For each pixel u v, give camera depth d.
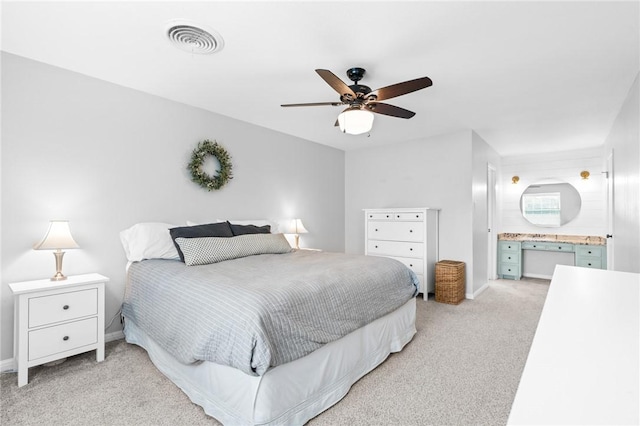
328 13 1.93
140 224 2.95
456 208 4.52
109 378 2.22
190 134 3.50
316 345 1.85
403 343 2.77
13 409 1.88
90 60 2.53
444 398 2.03
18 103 2.46
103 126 2.89
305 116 3.87
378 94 2.39
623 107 3.34
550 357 0.61
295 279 2.13
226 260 2.85
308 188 5.02
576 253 4.98
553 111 3.61
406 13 1.92
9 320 2.39
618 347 0.65
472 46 2.28
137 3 1.84
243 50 2.36
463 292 4.32
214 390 1.80
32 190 2.52
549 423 0.40
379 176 5.36
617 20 1.97
